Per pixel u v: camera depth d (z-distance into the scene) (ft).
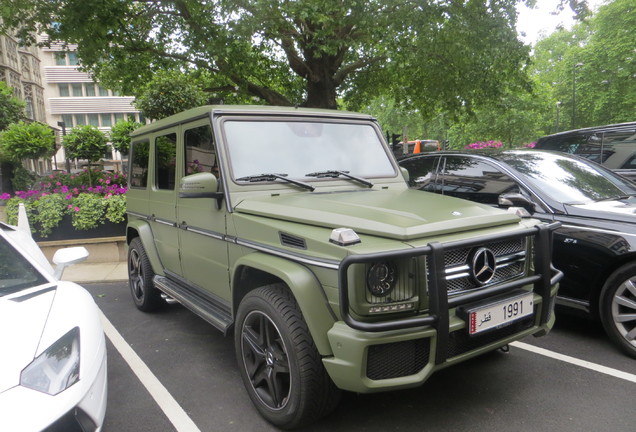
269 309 8.57
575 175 15.35
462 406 9.61
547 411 9.34
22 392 6.21
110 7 35.37
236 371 11.82
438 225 8.09
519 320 8.64
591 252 12.25
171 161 13.65
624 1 115.55
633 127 21.83
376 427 8.94
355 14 34.12
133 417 9.74
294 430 8.89
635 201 13.88
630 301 11.54
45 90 240.12
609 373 10.93
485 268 8.36
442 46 37.76
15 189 35.88
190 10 39.52
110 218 25.32
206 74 50.03
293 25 39.55
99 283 21.80
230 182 10.52
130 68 45.11
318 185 11.18
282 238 8.91
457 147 164.14
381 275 7.45
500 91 44.91
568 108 150.10
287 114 11.96
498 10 39.29
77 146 33.91
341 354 7.50
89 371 7.16
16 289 8.64
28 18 36.58
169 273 14.60
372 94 58.03
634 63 114.21
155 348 13.52
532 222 9.66
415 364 7.72
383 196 10.50
